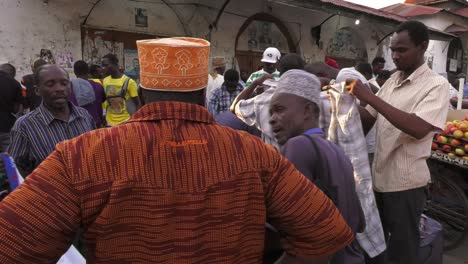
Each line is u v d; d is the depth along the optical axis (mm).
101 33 7984
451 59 18188
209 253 982
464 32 17578
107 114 5383
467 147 3691
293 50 11539
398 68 2492
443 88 2305
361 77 2701
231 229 1005
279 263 1203
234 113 2984
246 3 10008
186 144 1010
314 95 1793
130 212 938
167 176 966
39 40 6977
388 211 2535
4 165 2012
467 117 3971
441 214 3980
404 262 2498
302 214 1075
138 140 985
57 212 900
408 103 2424
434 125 2238
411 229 2479
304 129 1796
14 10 6652
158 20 8828
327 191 1625
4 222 876
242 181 1028
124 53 8391
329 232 1088
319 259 1125
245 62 10516
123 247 937
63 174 927
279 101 1799
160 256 942
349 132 2213
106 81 5336
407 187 2428
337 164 1689
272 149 1125
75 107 2732
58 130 2600
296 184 1093
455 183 3924
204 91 1148
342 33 12914
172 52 1040
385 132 2510
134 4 8398
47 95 2559
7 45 6625
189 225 959
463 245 4180
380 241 2211
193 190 976
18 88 5020
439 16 16375
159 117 1043
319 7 9172
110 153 958
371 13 10266
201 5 9242
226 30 9758
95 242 954
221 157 1029
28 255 885
